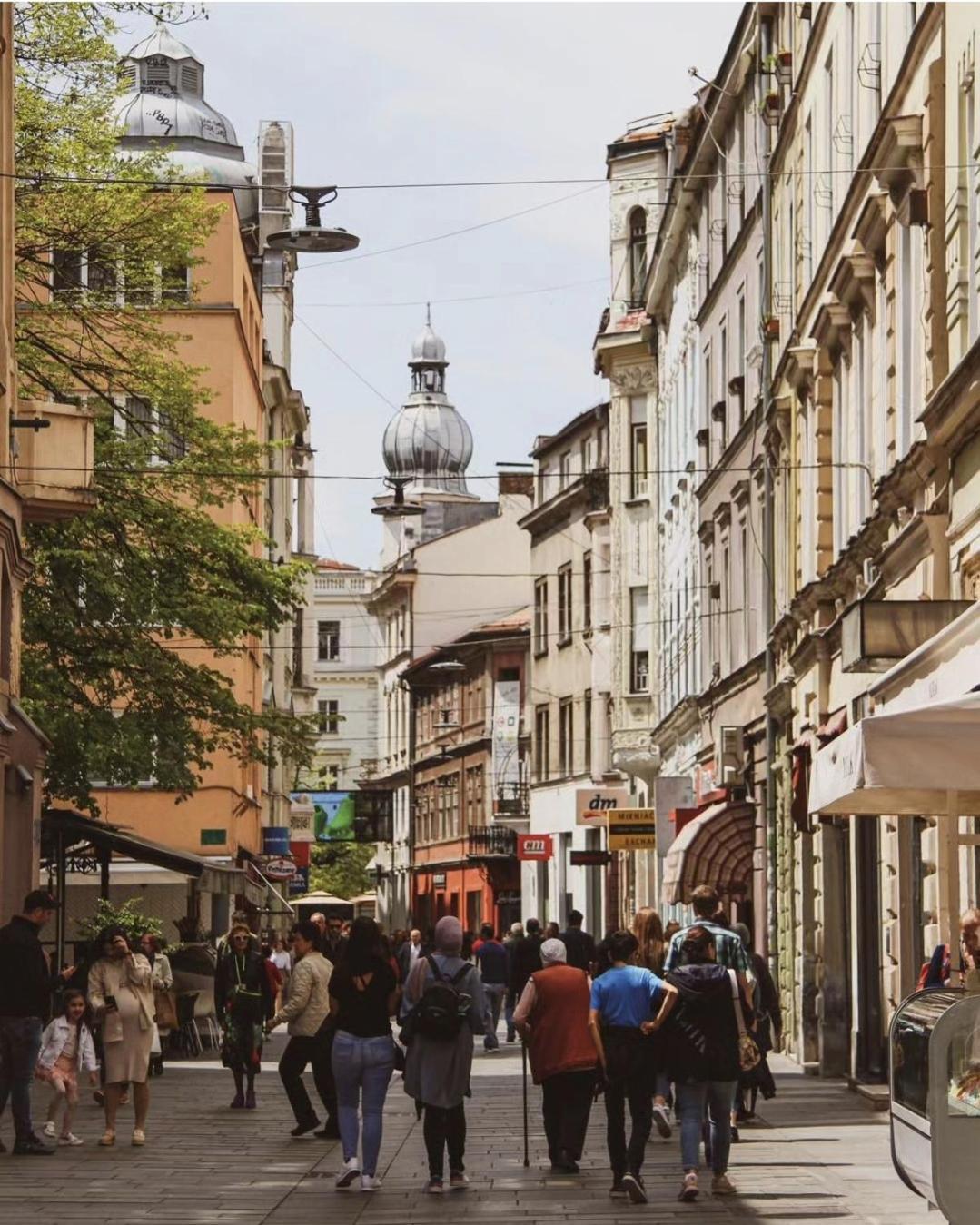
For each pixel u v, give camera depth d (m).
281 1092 33.00
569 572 94.19
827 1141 24.11
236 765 63.38
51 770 41.81
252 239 82.06
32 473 35.00
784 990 41.56
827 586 35.59
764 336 43.34
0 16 33.34
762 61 44.38
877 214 30.73
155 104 85.75
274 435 88.50
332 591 172.62
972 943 18.33
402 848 129.25
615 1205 18.83
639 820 58.62
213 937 58.22
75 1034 24.25
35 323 43.28
